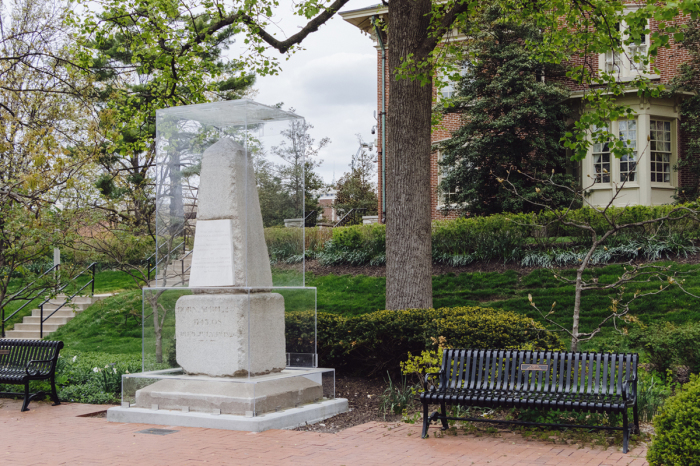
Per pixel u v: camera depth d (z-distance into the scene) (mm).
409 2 11711
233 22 13445
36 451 6148
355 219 34438
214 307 7898
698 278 13133
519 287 14438
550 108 19031
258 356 7855
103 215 14008
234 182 8055
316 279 17141
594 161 21328
